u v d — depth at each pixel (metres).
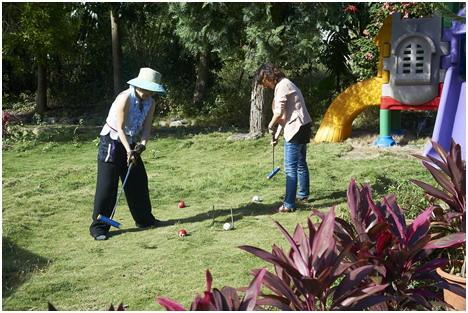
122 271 5.46
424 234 3.80
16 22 15.45
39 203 7.94
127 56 17.97
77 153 11.80
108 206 6.63
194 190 8.69
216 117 15.58
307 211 7.38
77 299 4.86
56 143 12.54
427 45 10.94
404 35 11.03
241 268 5.39
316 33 11.51
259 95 12.64
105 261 5.76
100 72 18.95
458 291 3.65
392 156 10.38
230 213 7.44
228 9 12.02
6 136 13.05
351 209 3.94
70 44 16.67
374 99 11.76
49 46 15.71
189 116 16.03
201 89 16.52
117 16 16.45
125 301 4.77
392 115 12.12
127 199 6.88
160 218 7.34
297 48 11.51
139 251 6.04
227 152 11.48
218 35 12.09
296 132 7.23
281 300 3.21
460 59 6.79
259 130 12.69
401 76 11.16
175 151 11.77
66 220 7.29
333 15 11.50
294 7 11.58
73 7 16.00
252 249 3.15
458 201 4.27
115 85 16.86
